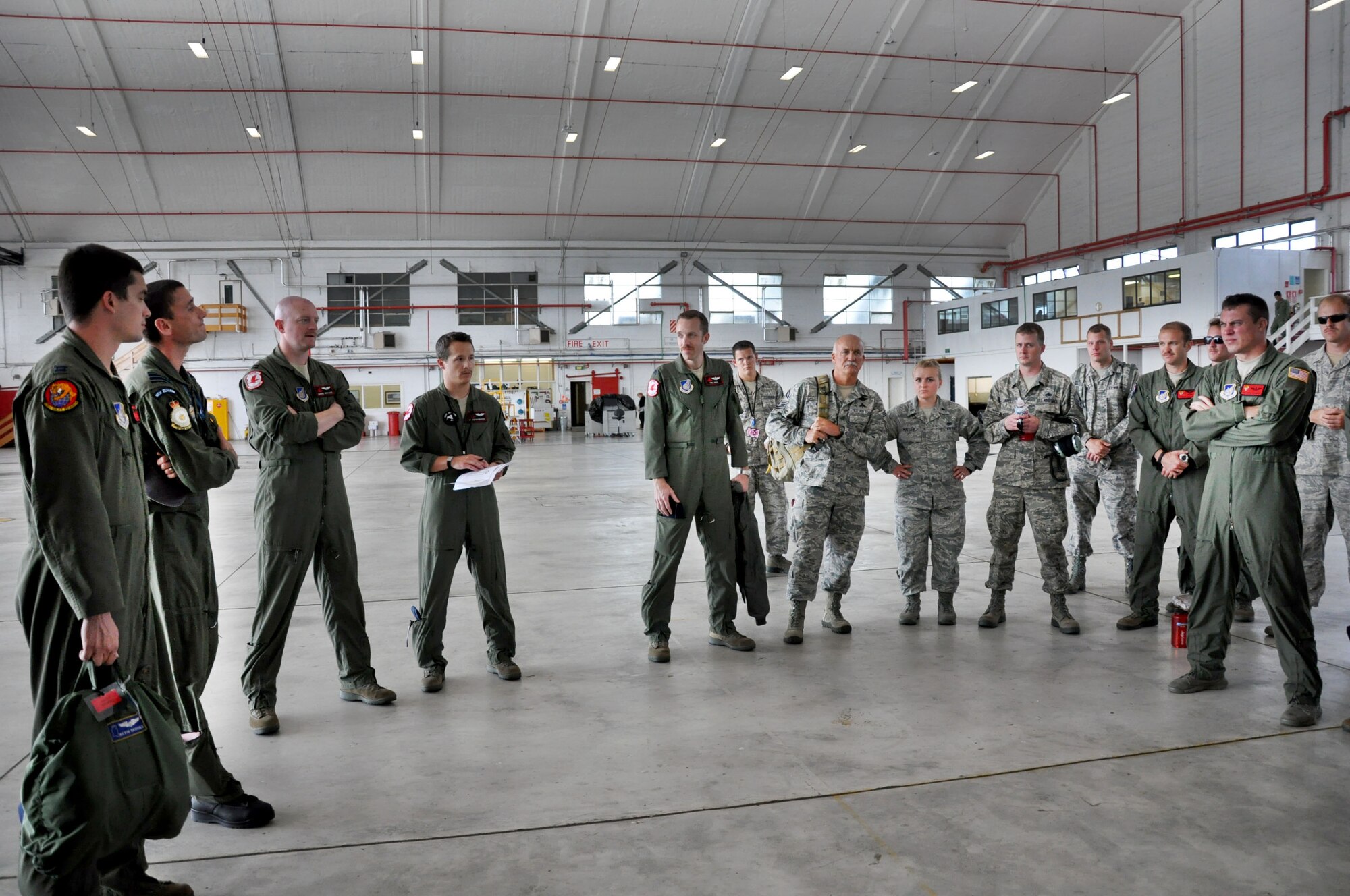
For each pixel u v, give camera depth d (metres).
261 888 2.16
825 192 26.41
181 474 2.45
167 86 20.55
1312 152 19.36
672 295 28.08
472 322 27.38
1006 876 2.17
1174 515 4.42
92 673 1.87
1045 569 4.53
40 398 1.84
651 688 3.70
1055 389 4.50
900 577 4.71
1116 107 24.17
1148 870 2.19
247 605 5.29
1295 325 17.94
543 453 18.84
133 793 1.81
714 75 21.66
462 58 20.47
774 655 4.15
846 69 21.86
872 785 2.71
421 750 3.04
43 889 1.80
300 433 3.13
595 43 20.38
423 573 3.72
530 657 4.18
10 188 23.11
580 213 26.20
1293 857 2.24
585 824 2.47
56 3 18.00
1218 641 3.50
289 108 21.53
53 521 1.83
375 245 26.55
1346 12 18.53
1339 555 6.16
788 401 4.49
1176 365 4.54
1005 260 29.59
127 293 2.03
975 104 23.53
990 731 3.13
